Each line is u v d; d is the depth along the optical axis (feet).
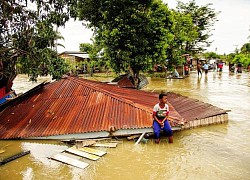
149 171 20.06
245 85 67.62
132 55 49.16
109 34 46.50
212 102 44.86
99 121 27.78
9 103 34.14
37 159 22.95
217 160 21.61
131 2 45.27
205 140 26.40
